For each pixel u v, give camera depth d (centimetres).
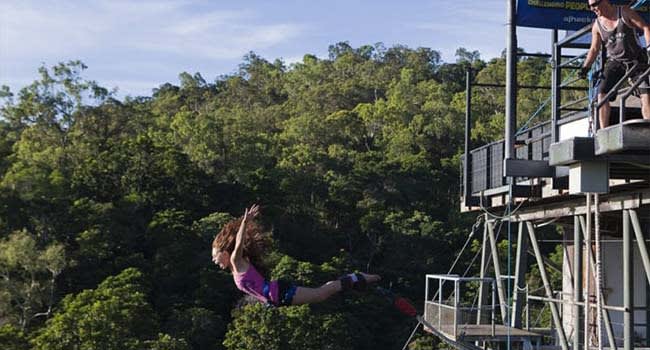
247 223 576
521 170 1176
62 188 6675
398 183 7975
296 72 14938
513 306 1700
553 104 1130
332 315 5525
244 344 5059
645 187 1102
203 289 5734
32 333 4756
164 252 5969
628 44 796
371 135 10550
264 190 7369
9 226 5981
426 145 9594
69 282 5744
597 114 829
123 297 4800
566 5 1325
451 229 7262
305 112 11819
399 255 7056
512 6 1299
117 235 6138
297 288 567
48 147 7919
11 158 7575
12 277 5691
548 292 1461
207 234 6378
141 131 9281
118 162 7050
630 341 1125
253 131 9856
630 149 754
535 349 1602
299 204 7800
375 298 6144
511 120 1275
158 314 5462
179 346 4659
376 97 13050
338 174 8206
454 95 11388
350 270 6688
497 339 1605
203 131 8512
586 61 884
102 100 9156
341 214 7694
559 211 1411
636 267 1602
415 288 6756
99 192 6925
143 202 6769
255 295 574
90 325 4422
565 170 1138
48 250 5528
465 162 1733
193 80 14762
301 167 8406
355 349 5675
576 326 1309
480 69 13462
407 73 13288
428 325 582
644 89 789
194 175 7138
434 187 8119
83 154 7862
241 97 13788
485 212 1594
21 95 8612
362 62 15138
